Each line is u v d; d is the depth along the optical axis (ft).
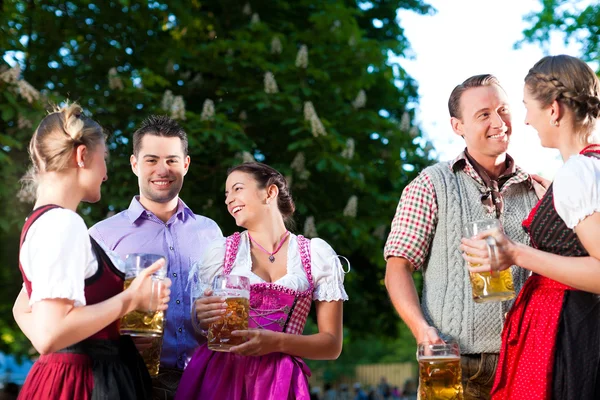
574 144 7.50
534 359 7.28
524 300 7.64
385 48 23.67
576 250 7.29
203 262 9.25
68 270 6.82
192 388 8.51
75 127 7.41
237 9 22.93
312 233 19.39
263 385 8.38
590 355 7.04
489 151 9.07
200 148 18.95
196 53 21.27
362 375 80.64
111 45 20.85
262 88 21.08
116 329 7.60
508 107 9.11
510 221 9.06
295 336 8.50
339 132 21.67
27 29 20.57
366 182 22.09
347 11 22.79
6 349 33.91
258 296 8.81
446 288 8.96
